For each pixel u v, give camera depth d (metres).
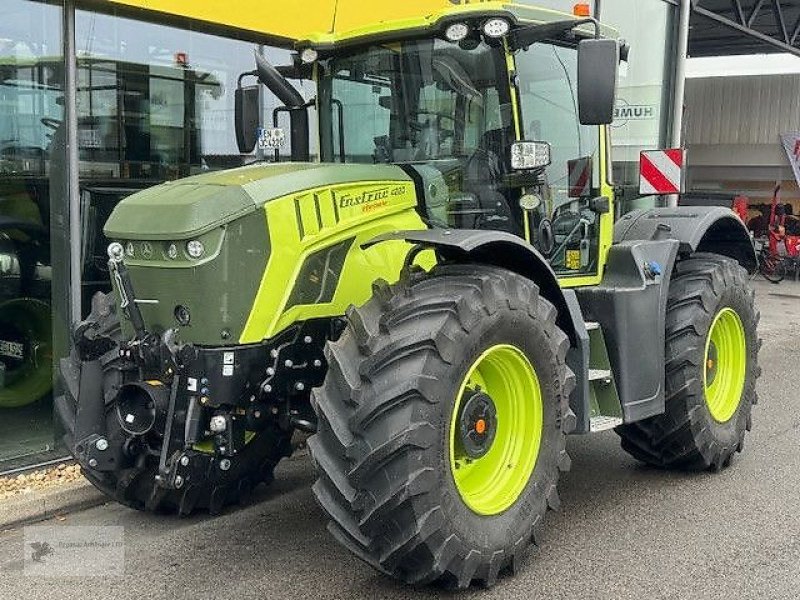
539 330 3.71
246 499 4.63
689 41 16.94
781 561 3.90
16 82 5.28
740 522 4.38
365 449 3.21
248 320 3.54
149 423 3.54
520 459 3.77
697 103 20.08
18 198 5.39
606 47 3.74
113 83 5.68
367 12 6.72
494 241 3.53
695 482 5.03
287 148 5.68
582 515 4.49
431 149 4.28
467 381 3.50
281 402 3.84
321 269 3.77
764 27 16.02
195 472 3.63
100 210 5.70
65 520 4.51
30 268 5.50
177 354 3.47
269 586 3.66
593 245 4.70
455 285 3.54
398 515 3.22
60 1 5.26
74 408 4.02
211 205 3.47
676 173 8.54
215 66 6.30
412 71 4.28
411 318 3.39
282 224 3.59
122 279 3.58
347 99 4.52
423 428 3.21
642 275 4.61
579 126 4.54
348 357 3.37
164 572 3.82
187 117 6.18
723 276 5.21
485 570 3.50
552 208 4.43
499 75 4.05
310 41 4.42
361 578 3.73
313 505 4.65
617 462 5.45
